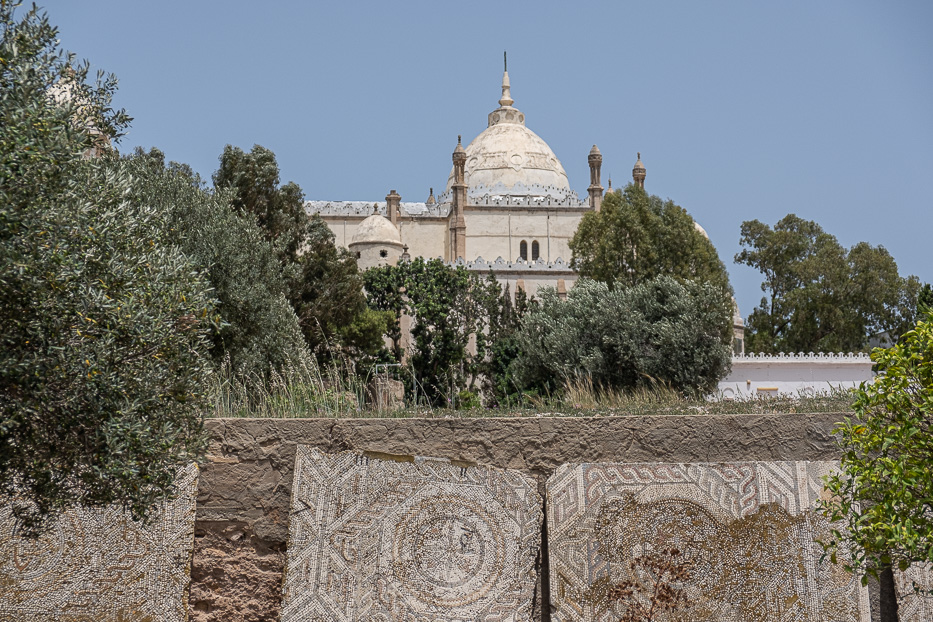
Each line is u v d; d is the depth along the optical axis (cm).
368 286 4344
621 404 1220
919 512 717
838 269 6200
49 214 646
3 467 681
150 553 848
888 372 736
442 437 874
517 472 865
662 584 848
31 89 658
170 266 745
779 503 860
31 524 743
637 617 841
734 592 847
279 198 3466
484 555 851
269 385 1291
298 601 836
